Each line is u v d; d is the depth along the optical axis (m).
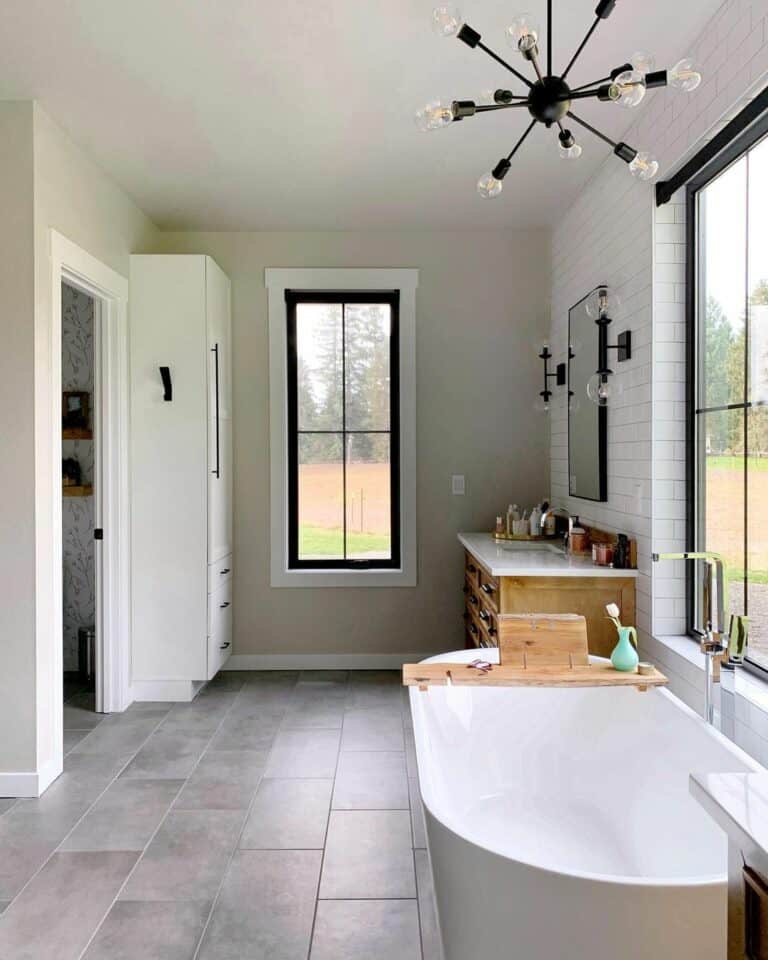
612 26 2.22
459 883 1.46
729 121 2.16
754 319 2.19
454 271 4.21
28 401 2.65
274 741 3.16
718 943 1.28
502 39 2.29
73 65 2.43
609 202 3.16
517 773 2.41
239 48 2.34
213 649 3.75
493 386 4.23
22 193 2.65
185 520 3.66
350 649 4.24
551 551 3.40
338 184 3.50
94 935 1.85
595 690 2.40
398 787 2.71
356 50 2.35
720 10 2.13
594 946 1.30
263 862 2.19
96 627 3.56
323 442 4.30
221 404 3.92
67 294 4.12
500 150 3.12
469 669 2.39
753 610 2.22
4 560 2.66
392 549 4.31
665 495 2.68
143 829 2.40
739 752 1.78
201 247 4.18
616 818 2.27
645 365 2.74
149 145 3.06
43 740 2.71
